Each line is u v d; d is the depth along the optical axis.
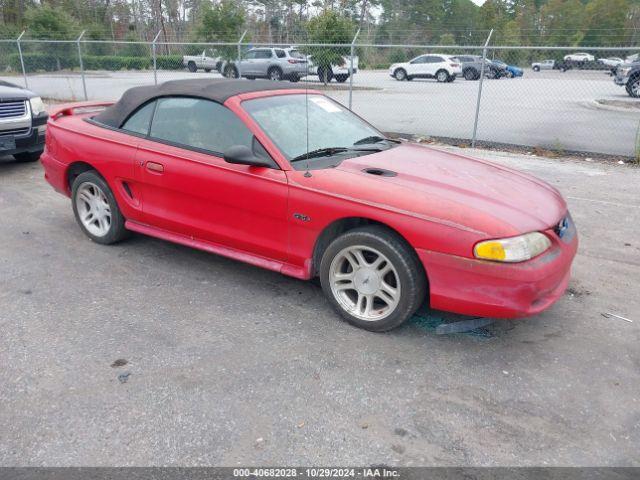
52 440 2.59
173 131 4.37
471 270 3.15
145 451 2.52
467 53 30.34
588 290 4.32
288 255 3.85
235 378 3.08
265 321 3.74
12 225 5.66
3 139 7.72
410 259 3.33
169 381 3.04
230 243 4.15
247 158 3.68
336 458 2.49
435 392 2.99
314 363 3.24
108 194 4.83
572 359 3.34
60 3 54.97
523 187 3.81
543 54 13.88
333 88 17.48
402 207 3.30
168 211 4.45
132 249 5.04
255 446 2.56
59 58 18.70
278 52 22.48
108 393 2.93
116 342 3.44
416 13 62.41
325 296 3.89
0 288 4.18
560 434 2.68
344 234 3.53
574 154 9.82
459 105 18.17
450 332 3.43
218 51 17.30
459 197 3.39
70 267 4.61
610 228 5.81
